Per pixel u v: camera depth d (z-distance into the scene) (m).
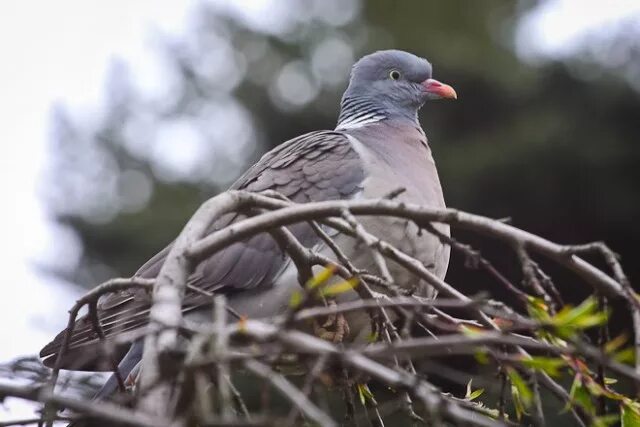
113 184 28.52
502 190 26.75
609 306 7.24
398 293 7.20
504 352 7.46
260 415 5.71
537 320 6.79
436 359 12.90
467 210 27.00
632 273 26.84
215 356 5.77
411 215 7.34
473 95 27.69
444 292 7.55
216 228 11.27
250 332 5.96
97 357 9.43
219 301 6.06
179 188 28.34
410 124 13.20
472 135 27.55
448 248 11.28
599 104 27.08
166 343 6.22
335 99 28.58
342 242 10.58
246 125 29.17
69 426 7.55
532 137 26.28
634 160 26.45
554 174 26.45
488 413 8.02
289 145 12.27
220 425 5.51
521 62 28.28
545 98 27.72
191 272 7.31
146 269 11.48
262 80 28.86
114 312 10.65
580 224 27.00
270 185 11.59
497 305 7.07
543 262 23.05
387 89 13.55
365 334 10.84
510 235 7.20
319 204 7.35
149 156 28.73
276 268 10.99
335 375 8.70
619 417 7.35
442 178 26.77
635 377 6.45
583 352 6.57
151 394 6.11
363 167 11.62
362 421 8.44
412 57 13.80
